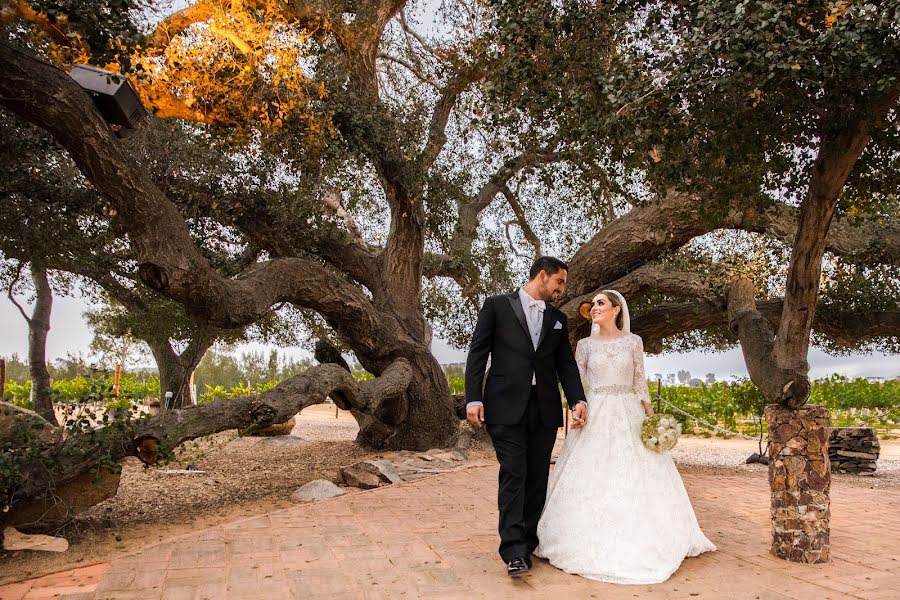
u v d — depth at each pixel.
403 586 3.71
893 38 3.70
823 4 3.80
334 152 8.66
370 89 9.69
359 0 9.81
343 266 12.02
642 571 3.81
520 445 4.02
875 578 3.87
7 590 3.64
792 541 4.25
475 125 5.91
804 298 5.34
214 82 7.57
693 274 10.43
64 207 8.72
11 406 5.39
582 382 4.58
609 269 11.10
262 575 3.90
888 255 9.23
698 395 21.31
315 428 18.83
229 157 9.39
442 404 11.79
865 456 10.17
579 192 9.43
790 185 5.65
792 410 4.38
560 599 3.50
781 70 4.07
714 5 3.94
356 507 6.02
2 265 11.84
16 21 5.65
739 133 4.86
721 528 5.27
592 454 4.25
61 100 5.20
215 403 6.52
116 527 5.78
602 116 4.77
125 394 5.79
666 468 4.29
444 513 5.75
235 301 7.57
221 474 9.03
